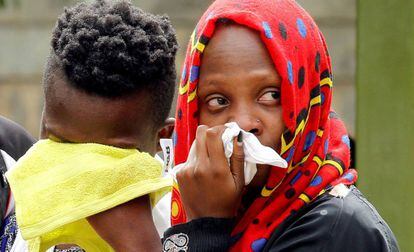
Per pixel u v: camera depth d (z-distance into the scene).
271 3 5.10
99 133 4.97
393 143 7.54
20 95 17.61
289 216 5.03
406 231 7.54
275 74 4.96
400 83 7.46
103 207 4.82
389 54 7.48
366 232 4.88
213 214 4.96
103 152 4.94
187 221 5.07
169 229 4.99
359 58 7.63
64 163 4.94
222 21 5.00
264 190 5.08
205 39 5.02
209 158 4.92
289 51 5.02
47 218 4.82
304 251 4.86
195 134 5.20
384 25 7.48
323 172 5.14
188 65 5.31
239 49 4.96
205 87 5.06
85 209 4.80
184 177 4.98
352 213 4.92
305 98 5.11
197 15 17.22
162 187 4.92
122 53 4.88
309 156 5.17
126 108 4.96
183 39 17.14
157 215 5.86
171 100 5.21
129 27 4.99
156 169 4.96
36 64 17.64
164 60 5.04
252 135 4.86
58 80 4.99
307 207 5.04
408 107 7.45
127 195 4.85
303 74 5.10
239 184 4.93
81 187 4.85
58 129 5.01
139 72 4.94
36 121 17.73
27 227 4.82
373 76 7.56
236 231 5.16
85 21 5.00
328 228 4.88
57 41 5.09
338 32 17.39
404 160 7.51
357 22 7.61
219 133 4.91
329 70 5.36
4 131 7.75
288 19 5.10
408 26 7.39
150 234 4.93
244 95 4.98
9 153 7.66
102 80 4.89
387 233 5.00
